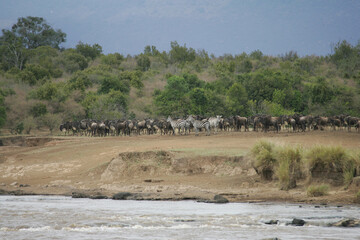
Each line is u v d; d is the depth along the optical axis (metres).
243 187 41.09
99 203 35.84
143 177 48.50
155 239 20.02
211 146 55.94
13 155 69.69
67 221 25.42
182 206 32.88
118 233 21.67
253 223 24.36
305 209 29.88
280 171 39.25
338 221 23.84
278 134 70.56
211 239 19.89
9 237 20.67
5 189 48.09
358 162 36.81
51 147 73.12
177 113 121.62
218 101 128.38
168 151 50.47
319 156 38.25
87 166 58.22
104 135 92.06
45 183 52.88
